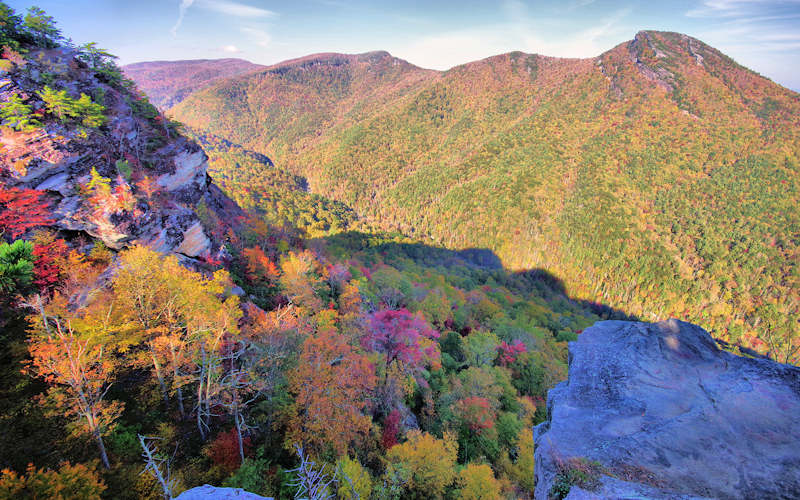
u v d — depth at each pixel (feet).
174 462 65.31
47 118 81.25
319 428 75.56
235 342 87.04
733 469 20.93
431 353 138.00
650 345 34.65
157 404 75.15
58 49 101.24
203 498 30.83
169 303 73.97
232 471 66.54
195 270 106.42
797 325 524.93
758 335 529.86
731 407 25.31
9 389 58.80
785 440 21.74
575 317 393.91
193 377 72.59
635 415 27.76
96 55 113.39
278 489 66.59
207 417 72.43
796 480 18.93
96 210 83.10
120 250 88.17
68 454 56.70
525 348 170.91
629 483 21.68
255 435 77.41
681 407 27.20
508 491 91.91
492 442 107.14
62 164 79.71
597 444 25.73
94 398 59.88
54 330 62.18
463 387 122.72
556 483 23.61
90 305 71.36
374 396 102.01
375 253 433.89
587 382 33.71
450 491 82.84
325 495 35.14
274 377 81.56
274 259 160.04
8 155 74.49
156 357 73.72
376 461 87.35
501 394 126.62
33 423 57.00
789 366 26.78
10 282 63.93
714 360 31.27
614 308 602.44
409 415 110.32
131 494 56.95
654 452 23.48
